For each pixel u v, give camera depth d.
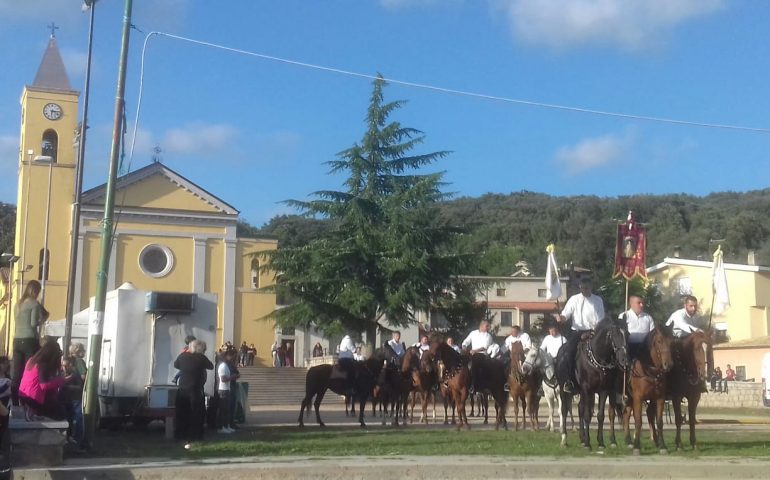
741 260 86.94
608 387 15.95
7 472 12.85
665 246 98.44
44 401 14.52
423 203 40.97
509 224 111.50
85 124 29.19
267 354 59.84
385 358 24.34
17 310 16.08
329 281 40.34
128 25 16.83
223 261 59.22
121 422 21.86
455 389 21.59
